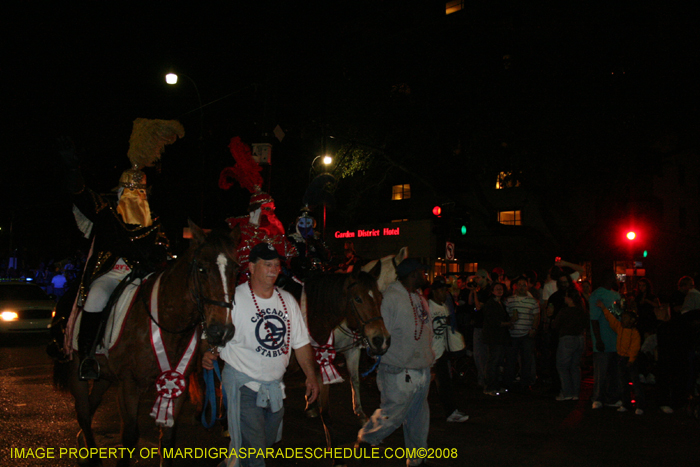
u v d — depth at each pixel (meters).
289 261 6.96
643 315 11.12
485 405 9.26
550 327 11.16
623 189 18.00
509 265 29.64
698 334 8.57
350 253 9.60
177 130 6.36
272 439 4.42
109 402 8.67
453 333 8.18
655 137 16.95
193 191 24.59
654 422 8.15
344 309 6.00
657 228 30.02
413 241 24.23
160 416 4.76
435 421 8.10
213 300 4.19
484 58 17.23
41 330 16.19
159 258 5.79
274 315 4.27
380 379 5.52
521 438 7.21
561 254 19.25
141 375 4.98
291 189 25.02
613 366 9.24
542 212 19.45
